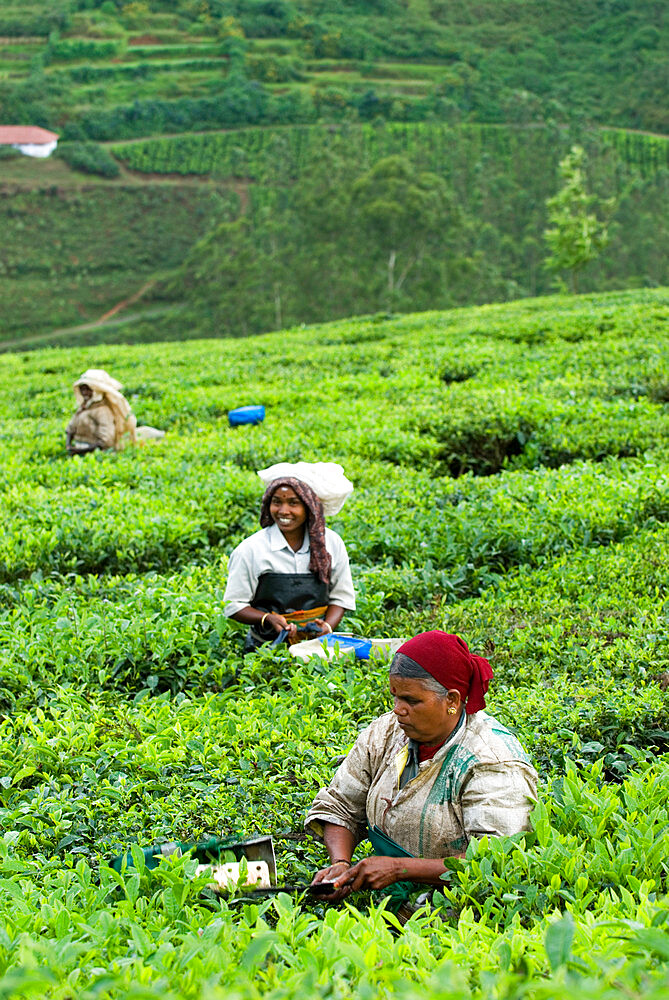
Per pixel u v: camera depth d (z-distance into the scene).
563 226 44.78
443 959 2.59
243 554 6.05
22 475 10.68
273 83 162.50
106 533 8.16
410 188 61.94
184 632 6.05
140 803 4.21
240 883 3.28
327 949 2.52
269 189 124.56
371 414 12.80
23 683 5.59
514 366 16.50
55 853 3.84
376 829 3.44
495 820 3.20
